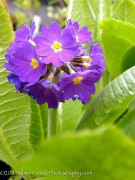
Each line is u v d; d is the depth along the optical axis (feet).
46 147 0.23
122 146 0.24
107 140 0.23
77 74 0.39
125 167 0.26
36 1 1.28
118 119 0.48
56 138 0.23
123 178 0.27
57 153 0.25
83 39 0.42
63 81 0.39
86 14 0.62
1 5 0.46
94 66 0.40
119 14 0.59
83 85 0.40
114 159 0.25
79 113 0.54
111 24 0.50
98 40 0.59
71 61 0.41
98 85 0.59
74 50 0.39
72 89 0.40
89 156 0.25
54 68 0.40
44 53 0.39
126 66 0.51
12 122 0.48
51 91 0.39
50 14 1.22
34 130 0.49
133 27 0.49
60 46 0.39
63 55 0.39
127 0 0.57
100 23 0.51
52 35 0.39
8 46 0.45
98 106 0.42
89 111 0.44
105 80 0.60
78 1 0.55
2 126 0.48
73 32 0.39
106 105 0.42
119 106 0.41
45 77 0.40
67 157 0.26
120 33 0.51
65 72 0.40
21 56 0.39
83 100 0.41
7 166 0.63
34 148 0.50
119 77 0.42
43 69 0.39
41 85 0.39
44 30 0.40
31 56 0.39
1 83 0.46
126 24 0.49
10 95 0.46
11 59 0.40
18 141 0.50
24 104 0.47
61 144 0.23
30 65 0.39
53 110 0.45
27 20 1.13
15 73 0.39
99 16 0.60
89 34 0.42
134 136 0.36
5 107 0.47
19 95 0.46
